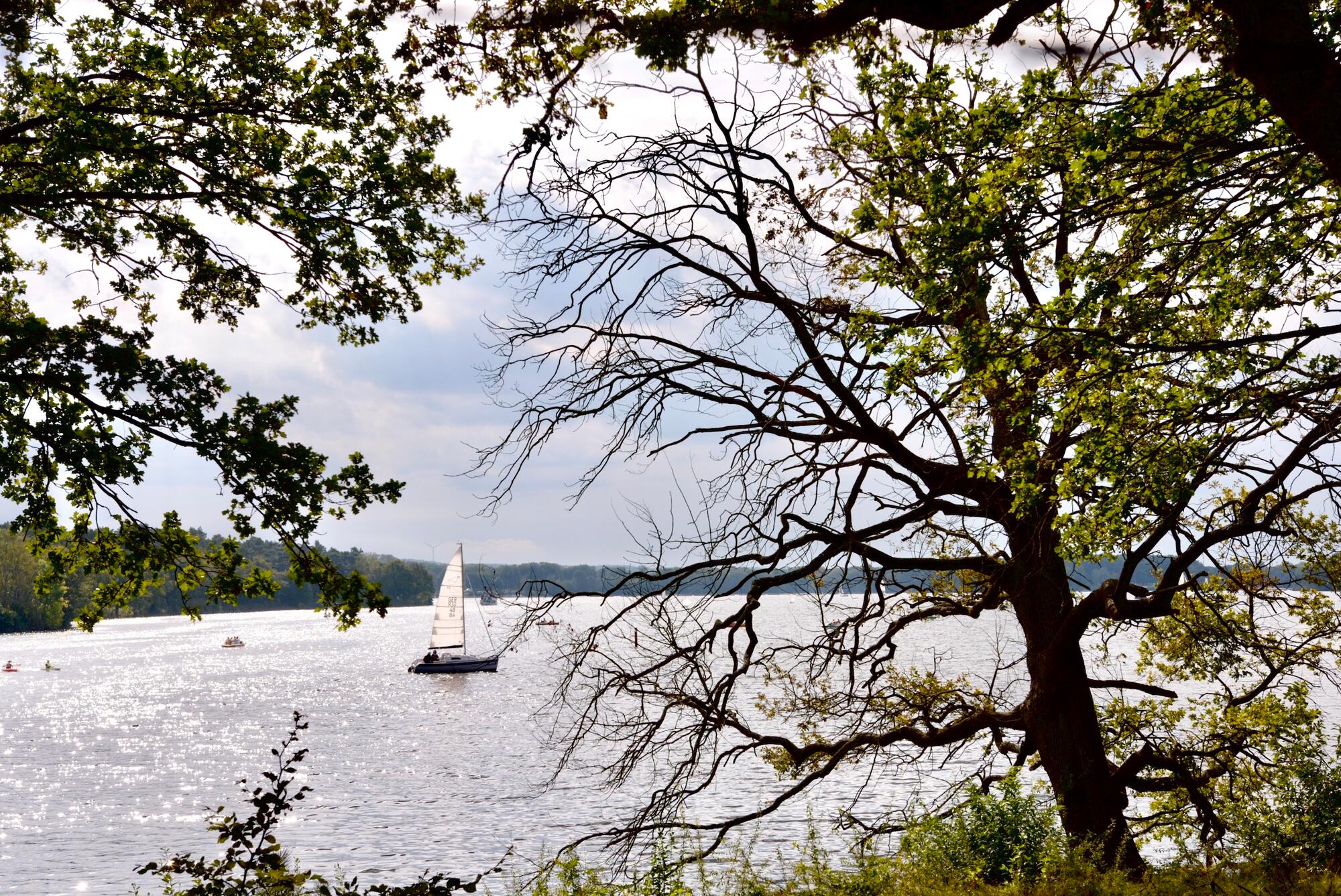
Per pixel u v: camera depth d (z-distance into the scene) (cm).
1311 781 1188
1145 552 1019
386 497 1178
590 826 3338
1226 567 1173
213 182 1280
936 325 1002
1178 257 902
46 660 12231
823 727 1991
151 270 1398
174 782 4469
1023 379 898
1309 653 1434
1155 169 833
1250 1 633
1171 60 994
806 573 1283
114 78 1249
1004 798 1242
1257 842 1139
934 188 856
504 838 3225
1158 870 1173
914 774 3425
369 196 1329
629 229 1227
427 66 827
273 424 1202
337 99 1288
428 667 9781
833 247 1435
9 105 1283
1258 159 807
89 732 6116
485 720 6494
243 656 13112
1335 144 627
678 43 757
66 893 2750
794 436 1248
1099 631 1371
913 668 1578
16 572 14150
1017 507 998
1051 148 852
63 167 1217
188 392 1152
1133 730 1480
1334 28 695
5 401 1090
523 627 1302
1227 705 1505
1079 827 1259
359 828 3434
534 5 775
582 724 1321
